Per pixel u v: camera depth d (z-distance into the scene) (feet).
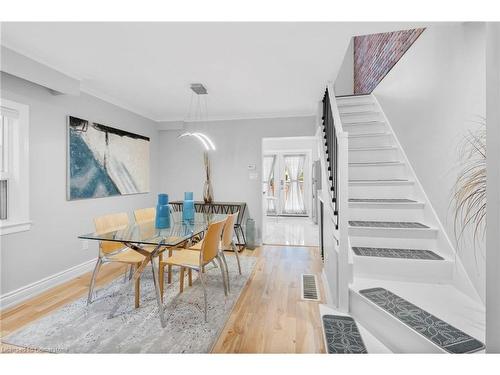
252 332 6.68
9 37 7.03
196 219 10.49
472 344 4.68
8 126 8.38
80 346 6.11
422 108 8.87
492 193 3.12
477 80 6.13
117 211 13.00
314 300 8.41
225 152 16.10
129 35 6.93
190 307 7.98
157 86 10.87
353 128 12.31
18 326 6.95
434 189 7.99
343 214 7.06
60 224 9.95
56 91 9.39
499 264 3.08
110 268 11.53
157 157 16.75
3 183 8.41
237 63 8.68
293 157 27.20
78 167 10.60
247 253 13.89
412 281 7.14
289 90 11.31
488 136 3.16
